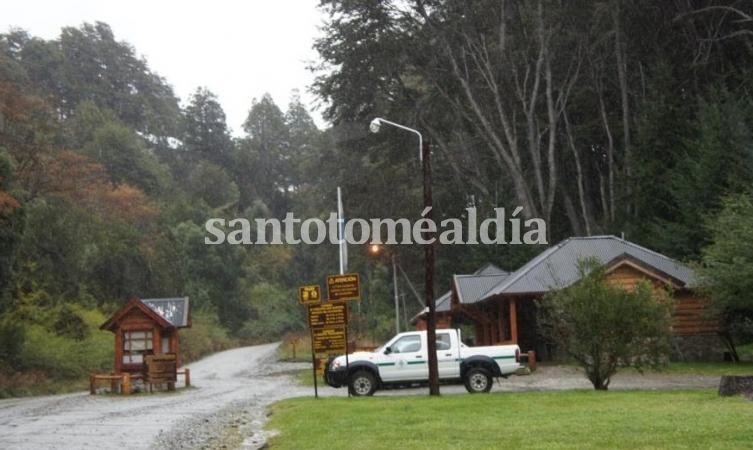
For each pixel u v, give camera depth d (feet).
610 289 63.82
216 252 269.23
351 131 155.43
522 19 142.00
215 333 238.89
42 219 135.23
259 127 435.12
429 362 61.87
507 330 122.01
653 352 63.93
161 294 193.57
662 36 146.00
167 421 53.01
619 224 142.20
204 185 348.59
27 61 326.44
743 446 29.76
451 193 174.81
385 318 209.56
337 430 40.40
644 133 138.72
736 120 123.34
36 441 42.57
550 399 53.47
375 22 143.02
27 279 130.52
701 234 121.39
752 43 139.85
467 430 37.83
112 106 363.97
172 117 401.70
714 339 102.94
